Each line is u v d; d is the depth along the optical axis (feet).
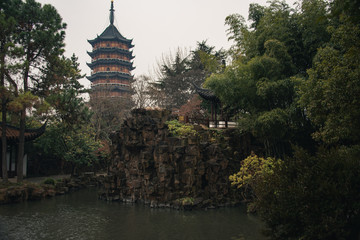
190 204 53.11
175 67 160.25
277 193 23.62
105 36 197.16
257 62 51.44
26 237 37.58
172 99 148.66
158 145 59.26
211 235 38.17
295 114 50.47
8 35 64.90
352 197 19.65
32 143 93.56
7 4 67.36
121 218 47.85
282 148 59.00
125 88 191.62
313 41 52.54
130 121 63.98
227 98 60.08
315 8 48.14
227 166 60.64
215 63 108.58
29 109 65.00
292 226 20.89
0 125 77.97
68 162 106.52
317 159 23.49
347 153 25.71
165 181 56.44
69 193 76.18
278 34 55.47
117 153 68.54
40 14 69.62
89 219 47.34
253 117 57.26
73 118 83.05
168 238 37.19
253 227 41.78
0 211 52.70
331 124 30.89
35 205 58.65
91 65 200.44
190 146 57.00
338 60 30.45
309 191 20.62
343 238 18.71
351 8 15.84
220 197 56.80
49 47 69.67
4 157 66.90
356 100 26.12
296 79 46.24
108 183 65.51
